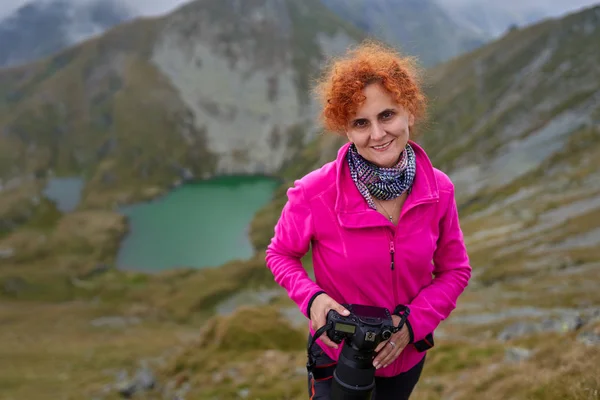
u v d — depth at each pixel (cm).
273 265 291
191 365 1964
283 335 2138
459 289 284
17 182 17512
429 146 15238
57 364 3678
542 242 6312
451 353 1470
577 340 1048
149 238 14050
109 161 19175
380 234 262
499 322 2853
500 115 14700
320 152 19775
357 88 244
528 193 9600
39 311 8062
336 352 279
